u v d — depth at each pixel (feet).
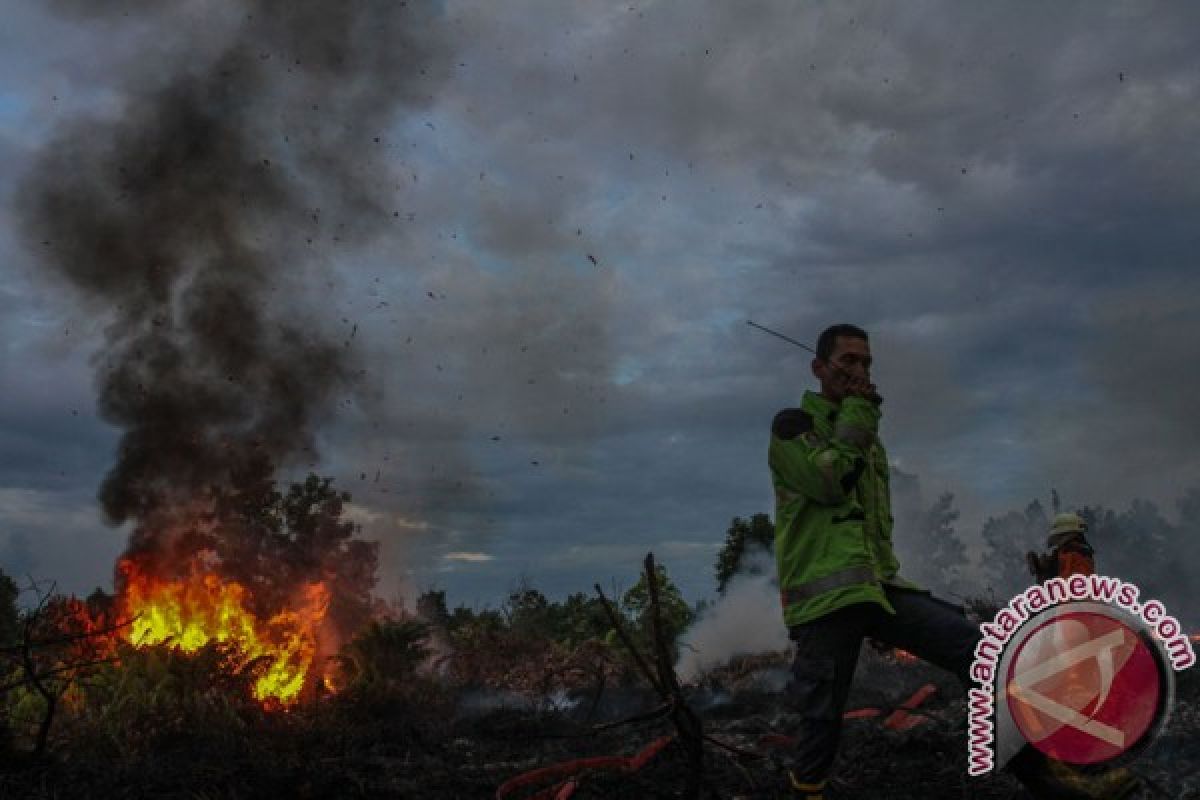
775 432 14.44
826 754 14.08
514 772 20.38
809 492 14.01
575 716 31.24
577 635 50.90
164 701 26.37
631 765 18.39
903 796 16.40
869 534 14.46
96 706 25.86
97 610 37.19
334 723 27.68
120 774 19.83
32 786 19.12
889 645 14.69
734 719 27.84
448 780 19.57
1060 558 27.63
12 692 24.63
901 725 21.62
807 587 14.10
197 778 19.58
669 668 15.48
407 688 34.68
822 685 14.03
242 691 30.35
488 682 40.04
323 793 18.84
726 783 17.70
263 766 20.08
